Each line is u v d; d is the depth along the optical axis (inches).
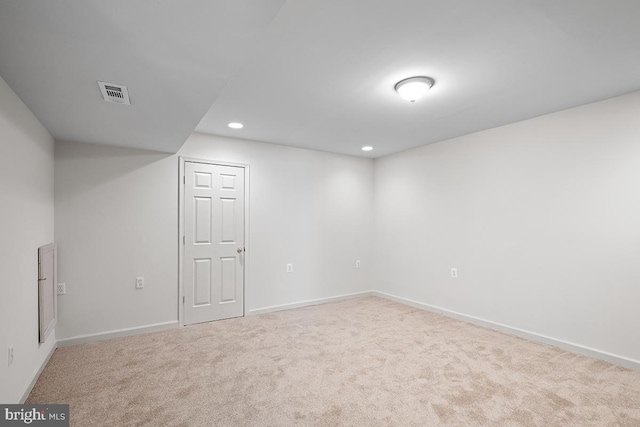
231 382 93.1
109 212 129.6
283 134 150.1
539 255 125.0
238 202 158.6
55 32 53.2
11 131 76.0
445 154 161.0
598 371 99.8
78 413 78.2
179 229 143.3
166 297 140.5
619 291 105.3
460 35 70.4
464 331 136.2
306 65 83.4
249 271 160.7
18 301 80.3
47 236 108.9
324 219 186.1
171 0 45.6
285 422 74.9
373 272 205.2
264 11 48.6
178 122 100.8
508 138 135.0
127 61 63.4
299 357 110.0
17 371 79.2
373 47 75.0
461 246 153.3
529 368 101.7
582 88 98.9
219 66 65.8
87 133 112.6
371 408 80.4
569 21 65.4
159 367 102.5
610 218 107.3
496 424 74.0
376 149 181.0
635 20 64.9
